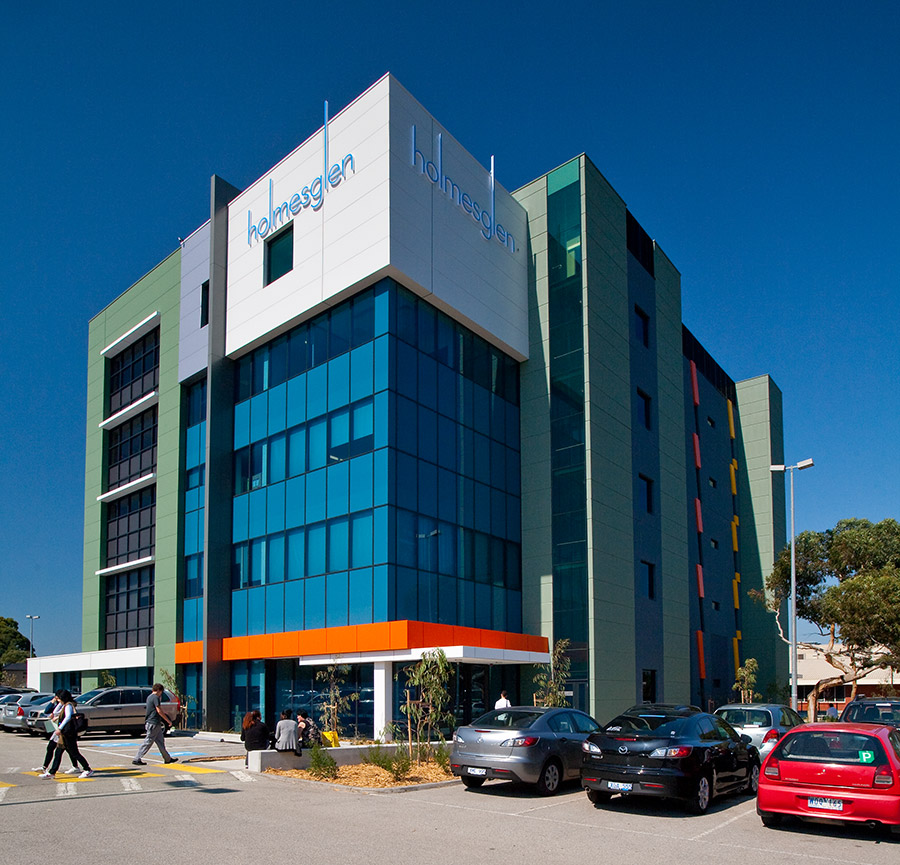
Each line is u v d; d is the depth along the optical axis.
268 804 13.02
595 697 28.52
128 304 40.66
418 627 24.17
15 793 13.71
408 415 26.88
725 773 13.91
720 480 49.12
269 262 31.58
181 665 32.62
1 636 79.00
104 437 41.69
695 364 47.25
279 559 29.19
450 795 14.59
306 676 27.41
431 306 28.75
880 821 10.77
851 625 34.66
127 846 9.66
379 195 26.97
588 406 31.03
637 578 33.25
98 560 40.47
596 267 33.06
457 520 28.48
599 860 9.61
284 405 30.25
